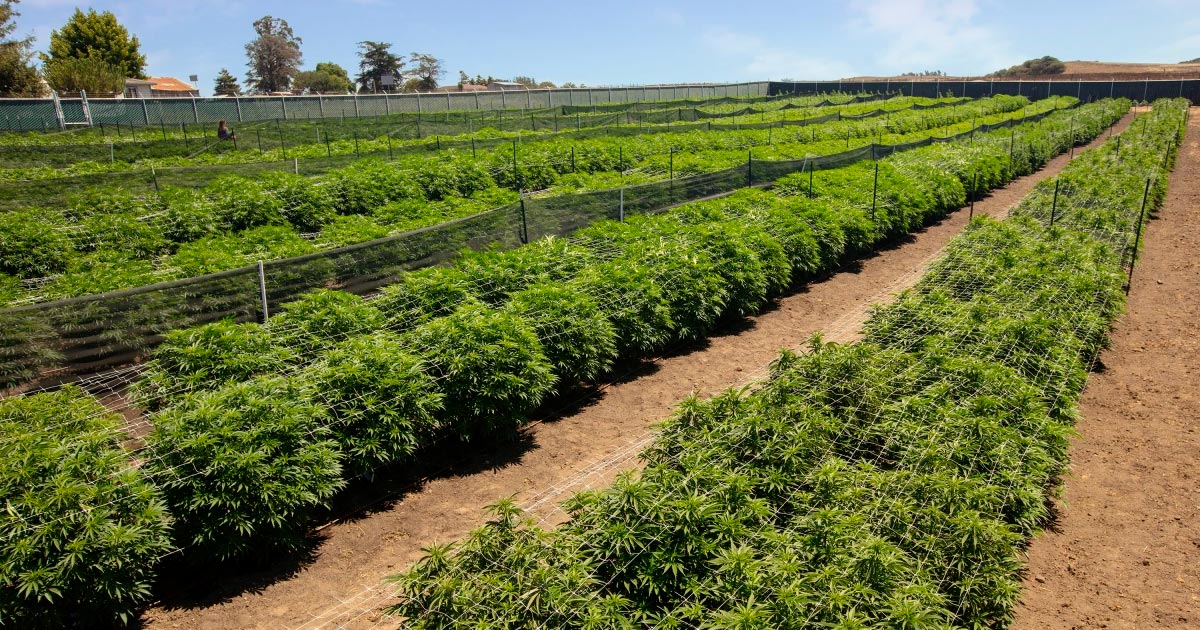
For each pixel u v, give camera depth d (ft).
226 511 23.38
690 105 199.21
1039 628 21.47
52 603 20.29
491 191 70.69
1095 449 31.55
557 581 17.94
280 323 33.27
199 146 117.19
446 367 30.60
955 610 19.99
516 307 35.58
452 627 17.01
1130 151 92.84
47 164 99.86
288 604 23.63
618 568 18.58
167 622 22.71
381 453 27.37
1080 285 40.68
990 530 20.93
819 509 21.06
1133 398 36.01
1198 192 85.05
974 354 31.99
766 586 17.70
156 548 22.24
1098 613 22.15
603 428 34.94
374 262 47.60
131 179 75.10
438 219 58.44
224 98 174.81
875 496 22.07
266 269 42.75
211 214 60.13
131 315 39.06
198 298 41.29
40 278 49.16
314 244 51.24
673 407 36.45
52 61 216.95
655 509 19.66
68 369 37.09
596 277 40.68
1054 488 27.17
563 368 35.27
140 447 26.99
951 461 24.43
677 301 43.06
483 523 27.76
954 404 27.86
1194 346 41.88
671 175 78.79
